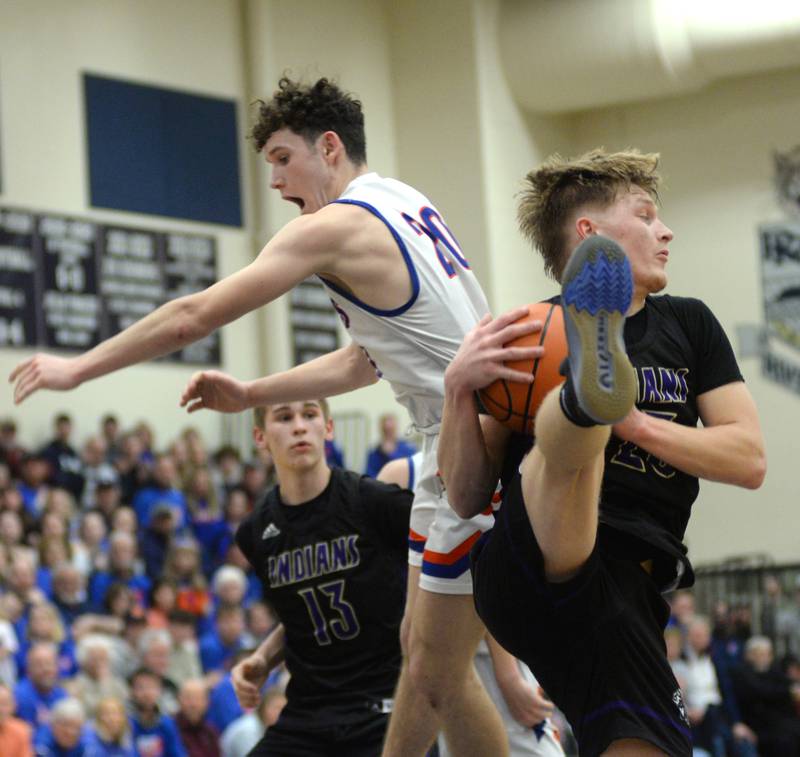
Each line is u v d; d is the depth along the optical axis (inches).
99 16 672.4
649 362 158.2
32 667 415.5
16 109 639.1
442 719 195.8
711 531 783.7
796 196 775.1
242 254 712.4
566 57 748.0
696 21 735.7
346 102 197.6
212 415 688.4
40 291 635.5
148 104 684.7
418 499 193.8
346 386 214.8
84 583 513.0
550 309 149.4
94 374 176.6
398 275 181.9
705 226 792.3
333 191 194.9
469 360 149.4
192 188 697.0
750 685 573.0
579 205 161.0
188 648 482.6
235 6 726.5
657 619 159.0
